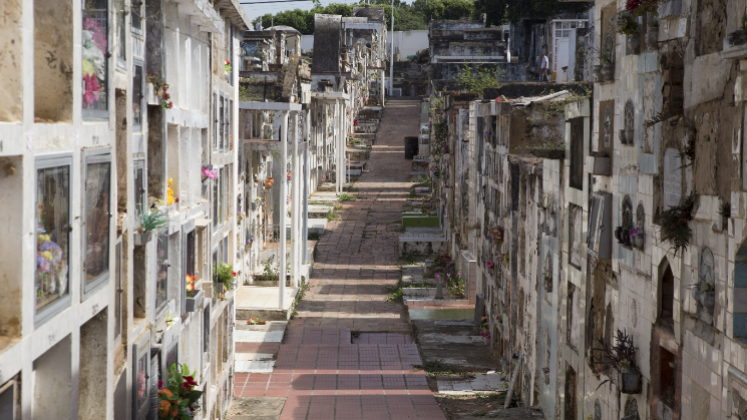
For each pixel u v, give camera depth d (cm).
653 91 1214
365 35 9506
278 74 3067
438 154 4894
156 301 1320
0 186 751
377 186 6412
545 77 4216
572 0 1695
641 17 1295
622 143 1373
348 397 2230
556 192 1817
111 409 1015
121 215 1097
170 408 1301
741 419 889
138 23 1188
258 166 3688
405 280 3747
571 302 1716
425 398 2206
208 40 1745
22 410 765
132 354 1138
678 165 1115
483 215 3105
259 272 3625
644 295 1255
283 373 2481
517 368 2142
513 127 2417
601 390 1466
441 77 5591
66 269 866
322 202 5584
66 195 859
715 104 981
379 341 2920
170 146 1466
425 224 4769
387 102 9294
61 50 866
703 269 1015
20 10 747
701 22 1032
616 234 1345
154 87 1297
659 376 1188
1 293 758
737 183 907
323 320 3177
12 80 746
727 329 933
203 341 1712
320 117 6188
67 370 881
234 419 2012
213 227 1883
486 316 2914
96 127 954
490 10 6056
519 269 2267
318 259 4291
